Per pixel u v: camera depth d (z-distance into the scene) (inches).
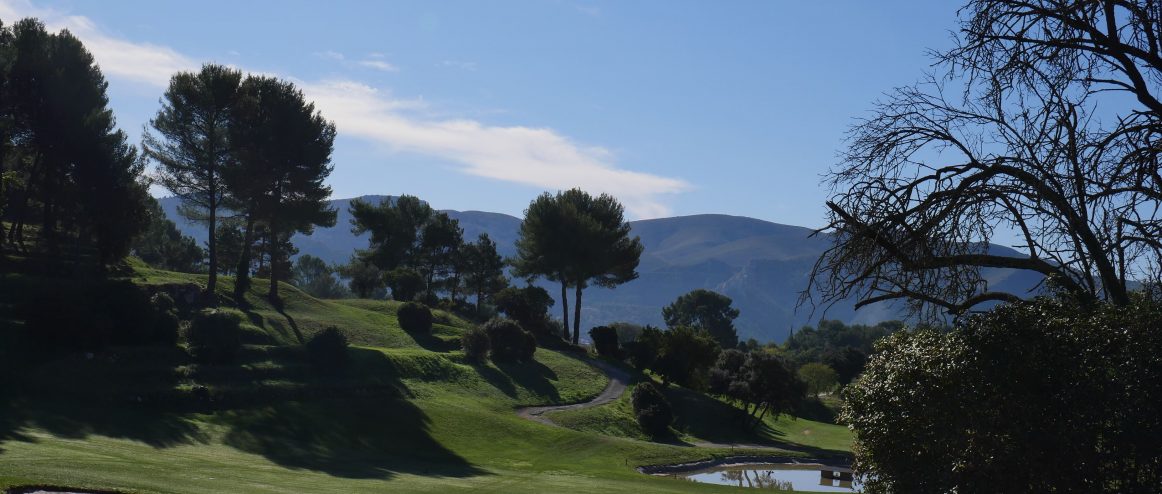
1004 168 453.4
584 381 3400.6
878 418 496.1
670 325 7170.3
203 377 2070.6
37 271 2508.6
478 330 3257.9
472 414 2440.9
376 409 2261.3
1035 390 439.2
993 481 440.8
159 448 1488.7
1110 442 414.6
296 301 3437.5
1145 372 410.0
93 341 2022.6
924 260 456.4
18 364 1825.8
